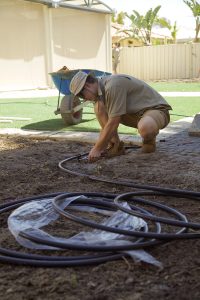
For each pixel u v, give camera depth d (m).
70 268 2.33
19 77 16.12
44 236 2.69
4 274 2.30
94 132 6.56
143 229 2.83
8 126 7.41
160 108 4.82
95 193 3.50
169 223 2.70
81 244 2.55
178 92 13.78
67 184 4.04
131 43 27.53
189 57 20.73
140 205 3.39
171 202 3.48
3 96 13.62
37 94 14.24
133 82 4.68
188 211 3.26
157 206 3.25
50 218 3.06
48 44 16.97
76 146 5.79
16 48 15.88
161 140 5.83
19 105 10.73
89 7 18.16
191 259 2.42
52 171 4.48
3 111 9.55
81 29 18.48
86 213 3.26
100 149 4.28
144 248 2.53
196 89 14.89
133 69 21.73
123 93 4.21
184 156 4.90
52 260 2.40
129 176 4.17
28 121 7.98
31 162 4.88
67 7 17.20
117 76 4.36
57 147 5.73
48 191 3.85
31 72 16.56
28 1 15.93
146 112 4.78
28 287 2.16
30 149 5.60
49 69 17.16
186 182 3.91
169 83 18.41
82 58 18.70
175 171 4.26
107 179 4.09
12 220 2.93
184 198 3.56
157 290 2.10
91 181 4.11
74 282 2.18
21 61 16.11
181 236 2.57
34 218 3.02
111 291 2.10
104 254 2.46
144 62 21.47
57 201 3.12
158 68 21.30
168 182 3.95
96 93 4.25
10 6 15.41
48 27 16.84
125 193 3.48
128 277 2.22
